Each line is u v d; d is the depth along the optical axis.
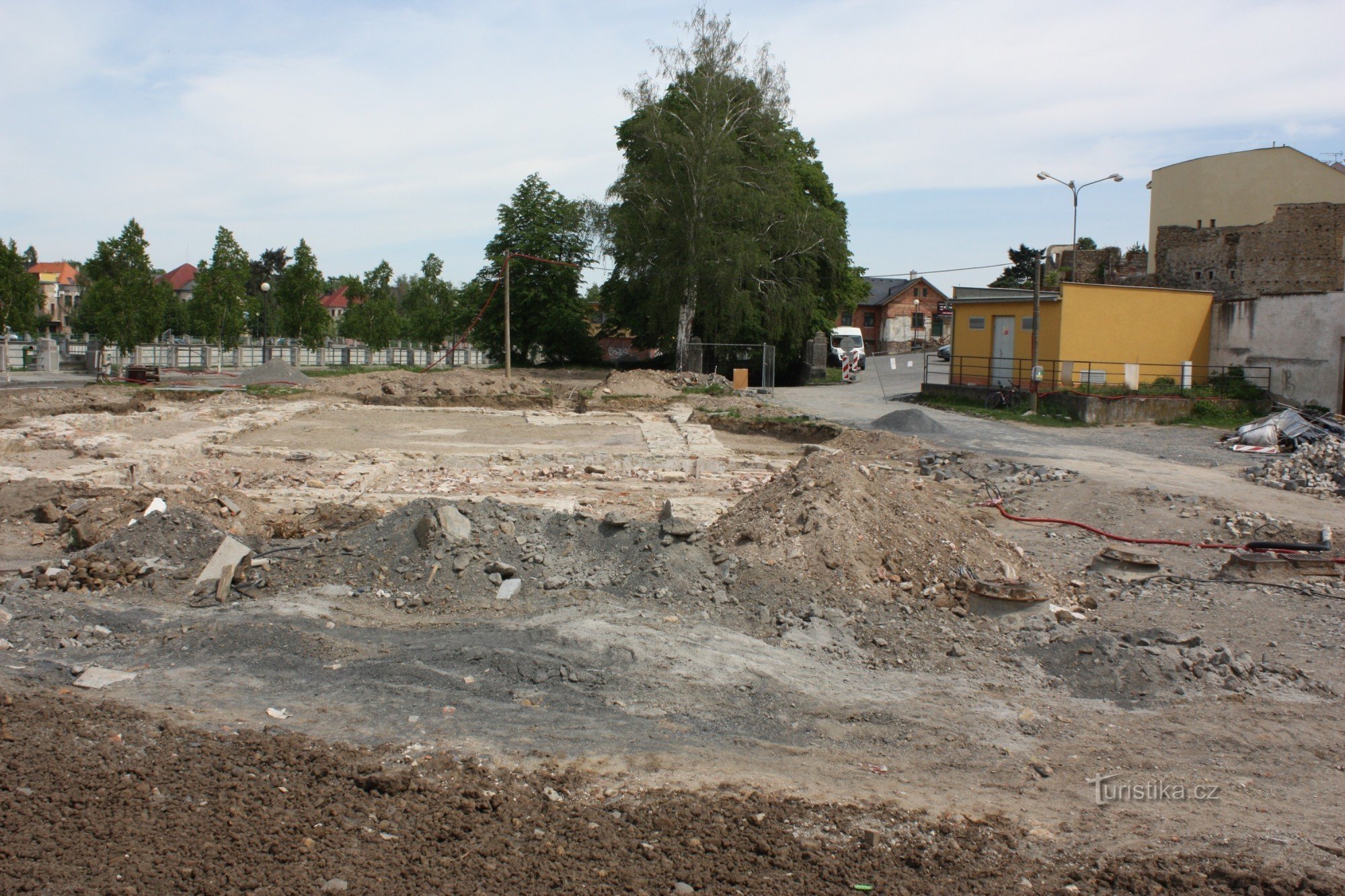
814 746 6.25
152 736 5.45
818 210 45.97
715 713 6.68
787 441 25.72
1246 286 40.75
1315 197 43.12
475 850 4.49
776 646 8.18
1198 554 12.95
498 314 54.44
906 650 8.23
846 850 4.73
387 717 6.27
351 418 27.70
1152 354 31.22
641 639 7.85
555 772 5.52
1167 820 5.31
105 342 46.34
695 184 43.28
